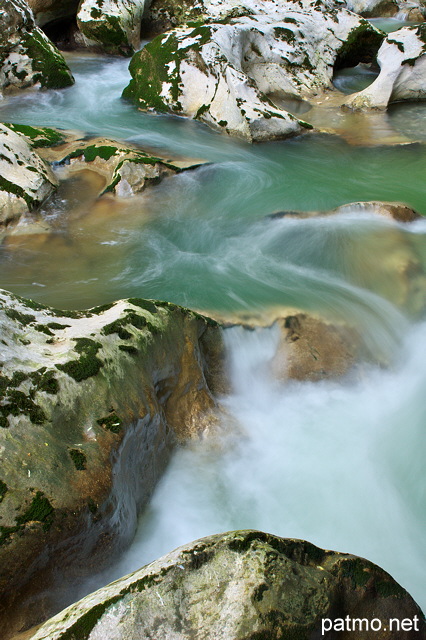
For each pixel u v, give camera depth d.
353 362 5.25
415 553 3.73
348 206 7.13
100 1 13.55
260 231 6.84
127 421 3.30
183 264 6.10
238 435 4.34
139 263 6.07
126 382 3.54
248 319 5.20
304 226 6.85
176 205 7.31
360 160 8.96
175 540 3.52
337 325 5.37
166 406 4.17
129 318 3.94
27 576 2.56
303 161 8.90
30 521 2.58
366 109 10.92
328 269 6.12
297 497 4.02
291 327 5.28
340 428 4.71
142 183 7.34
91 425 3.13
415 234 6.72
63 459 2.86
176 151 8.64
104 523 2.86
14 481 2.66
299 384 5.04
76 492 2.77
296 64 11.56
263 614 2.30
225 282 5.78
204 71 9.91
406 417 4.87
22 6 11.21
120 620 2.25
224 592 2.36
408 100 11.34
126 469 3.24
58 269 5.88
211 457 4.14
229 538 2.60
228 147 9.23
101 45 14.04
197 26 11.08
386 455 4.47
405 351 5.49
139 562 3.28
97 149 7.79
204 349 4.81
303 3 12.78
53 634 2.21
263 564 2.47
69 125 9.70
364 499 4.06
